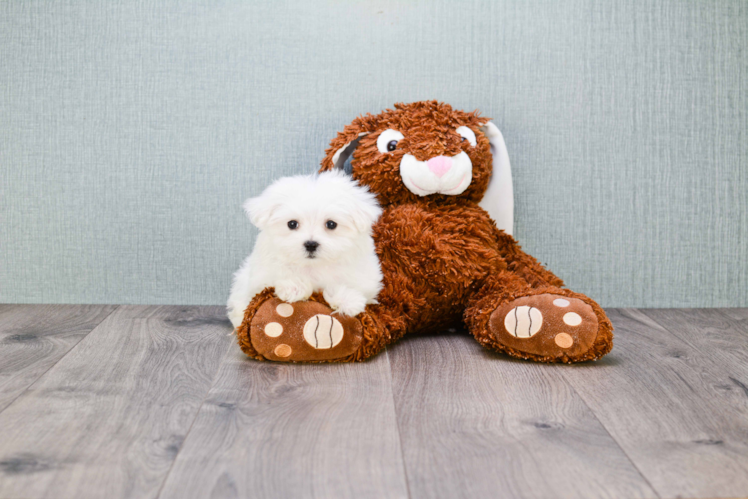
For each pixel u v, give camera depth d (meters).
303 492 0.72
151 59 1.57
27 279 1.63
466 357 1.23
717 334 1.41
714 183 1.65
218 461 0.79
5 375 1.10
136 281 1.63
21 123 1.58
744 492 0.73
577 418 0.93
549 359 1.19
